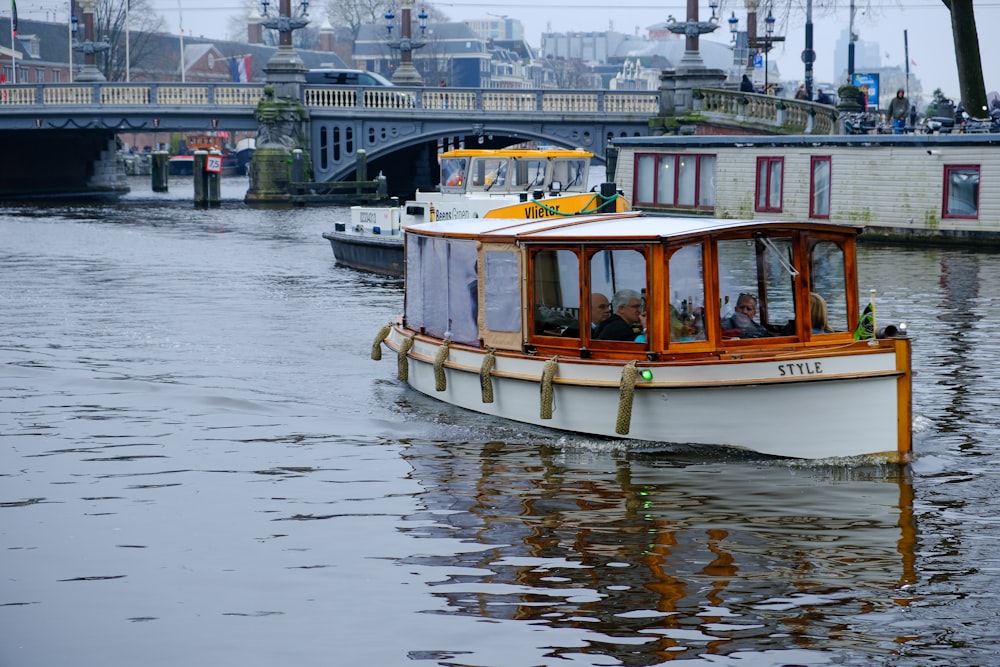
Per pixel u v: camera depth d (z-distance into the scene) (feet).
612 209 90.38
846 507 44.75
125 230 173.88
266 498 46.70
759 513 44.24
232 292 105.70
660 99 210.79
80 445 54.65
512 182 103.30
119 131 255.91
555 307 55.98
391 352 76.79
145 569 39.68
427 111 225.97
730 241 52.24
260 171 236.63
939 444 52.65
